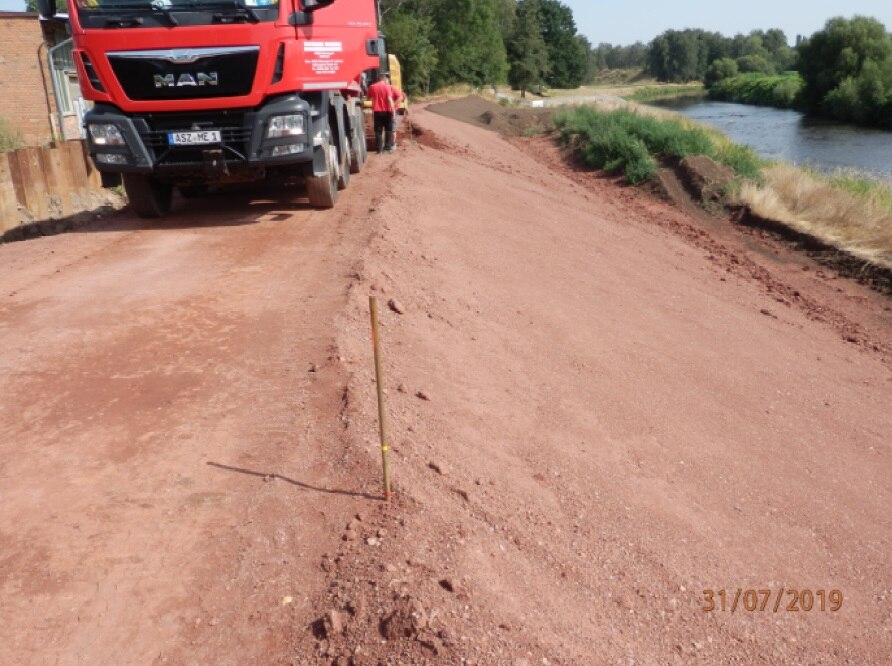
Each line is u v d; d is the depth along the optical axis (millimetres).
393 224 9445
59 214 12281
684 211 18562
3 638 3193
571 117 32188
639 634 3947
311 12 9023
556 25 102000
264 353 5676
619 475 5492
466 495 4379
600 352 7844
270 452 4426
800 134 42438
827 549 5426
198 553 3654
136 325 6328
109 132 8953
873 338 10789
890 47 52219
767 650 4207
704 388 7707
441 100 51562
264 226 9586
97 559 3625
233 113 9031
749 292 12352
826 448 6977
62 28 23031
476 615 3367
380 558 3547
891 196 17641
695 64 156875
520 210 14023
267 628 3240
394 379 5457
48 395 5184
